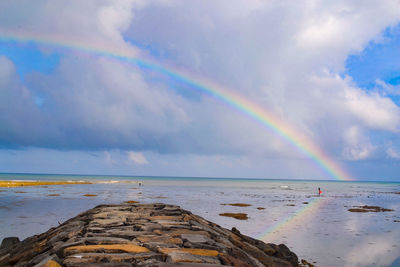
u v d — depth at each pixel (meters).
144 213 13.95
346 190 102.25
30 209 27.97
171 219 12.18
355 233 20.16
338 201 51.06
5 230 17.58
